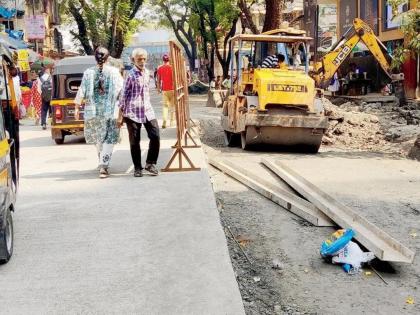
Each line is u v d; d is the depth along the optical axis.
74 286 4.79
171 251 5.55
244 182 9.39
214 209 6.93
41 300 4.54
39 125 19.86
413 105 21.16
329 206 7.24
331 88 29.59
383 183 9.75
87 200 7.52
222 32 48.84
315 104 13.62
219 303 4.43
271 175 10.06
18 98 15.27
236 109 13.91
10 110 6.43
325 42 38.19
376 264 6.00
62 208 7.16
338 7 35.81
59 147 13.16
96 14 31.34
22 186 8.48
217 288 4.70
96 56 8.75
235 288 4.70
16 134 6.59
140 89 8.57
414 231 7.09
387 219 7.59
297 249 6.46
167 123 17.08
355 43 18.89
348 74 29.92
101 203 7.35
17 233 6.20
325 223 7.19
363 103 24.45
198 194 7.66
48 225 6.47
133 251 5.57
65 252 5.59
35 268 5.20
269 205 8.18
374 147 15.03
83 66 13.67
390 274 5.78
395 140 15.75
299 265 6.01
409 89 24.19
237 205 8.17
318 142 13.47
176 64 9.66
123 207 7.12
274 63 14.31
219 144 15.69
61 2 33.97
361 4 31.39
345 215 6.87
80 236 6.06
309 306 5.06
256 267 5.95
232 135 15.03
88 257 5.44
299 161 12.19
